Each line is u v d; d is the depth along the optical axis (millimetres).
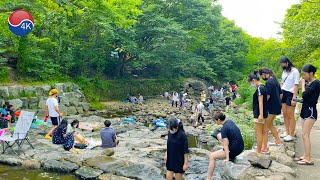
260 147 6668
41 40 19422
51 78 21094
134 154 9344
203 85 36781
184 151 5746
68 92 21016
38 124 13930
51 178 7367
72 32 22438
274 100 6633
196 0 34781
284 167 5953
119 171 7609
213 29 38750
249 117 12094
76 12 21344
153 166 7969
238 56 44219
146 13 28781
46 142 10188
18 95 17406
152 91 32469
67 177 7465
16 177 7340
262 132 6664
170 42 30500
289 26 14906
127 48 27438
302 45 14047
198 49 40375
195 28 36562
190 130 16016
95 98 24016
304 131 6402
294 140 8047
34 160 8203
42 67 20312
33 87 18359
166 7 34250
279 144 7320
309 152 6441
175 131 5781
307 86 6234
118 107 23828
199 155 9648
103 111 22016
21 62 19406
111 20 23312
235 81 43625
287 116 7988
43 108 18078
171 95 31656
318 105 17422
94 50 25734
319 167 6258
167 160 5926
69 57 22891
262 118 6449
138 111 23312
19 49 19094
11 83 18219
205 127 16875
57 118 11031
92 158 8305
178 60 33562
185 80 37094
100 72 27500
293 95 7656
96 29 23875
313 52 14609
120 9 23562
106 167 7824
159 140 12102
